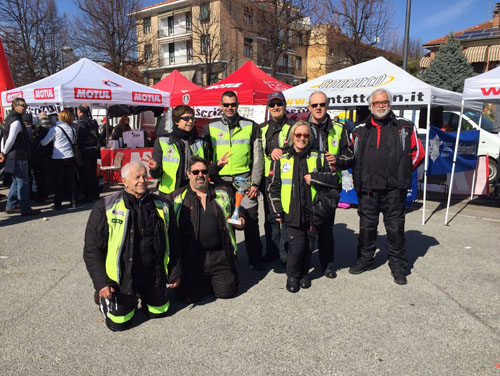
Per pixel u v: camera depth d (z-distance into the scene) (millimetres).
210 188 3395
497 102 7012
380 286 3715
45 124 7023
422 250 4754
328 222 3785
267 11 19531
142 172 2775
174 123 3705
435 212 6855
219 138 3891
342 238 5273
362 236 3949
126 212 2773
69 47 29219
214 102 8719
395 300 3416
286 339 2799
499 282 3795
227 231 3352
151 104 9266
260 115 8266
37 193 7633
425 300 3414
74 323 3018
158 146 3664
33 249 4754
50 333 2873
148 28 41969
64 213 6617
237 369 2455
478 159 8047
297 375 2398
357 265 4020
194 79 38375
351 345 2723
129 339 2793
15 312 3188
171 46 40812
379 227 5840
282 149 3543
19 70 28750
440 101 6004
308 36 23781
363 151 3764
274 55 19453
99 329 2932
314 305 3324
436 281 3822
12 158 6008
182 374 2406
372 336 2836
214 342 2756
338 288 3672
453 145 6875
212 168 3625
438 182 8242
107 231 2768
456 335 2850
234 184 3885
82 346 2701
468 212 6852
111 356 2588
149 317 3123
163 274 3031
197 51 36938
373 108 3662
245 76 8906
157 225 2896
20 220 6113
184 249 3262
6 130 5938
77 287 3682
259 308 3273
